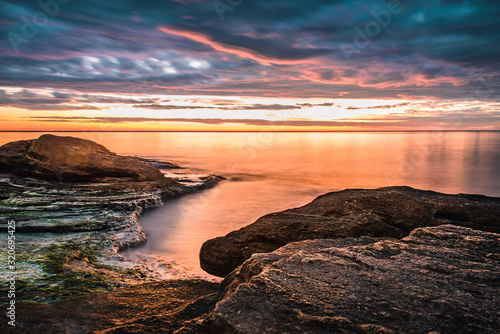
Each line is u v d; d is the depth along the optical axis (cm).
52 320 494
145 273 966
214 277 990
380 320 334
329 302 365
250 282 413
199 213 1931
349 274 436
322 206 1006
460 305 362
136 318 514
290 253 538
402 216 910
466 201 976
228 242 853
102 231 1349
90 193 2002
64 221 1377
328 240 632
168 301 607
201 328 349
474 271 446
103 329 473
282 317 340
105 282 801
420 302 367
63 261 929
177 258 1188
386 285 406
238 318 337
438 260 486
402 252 522
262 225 862
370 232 804
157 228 1603
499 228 864
